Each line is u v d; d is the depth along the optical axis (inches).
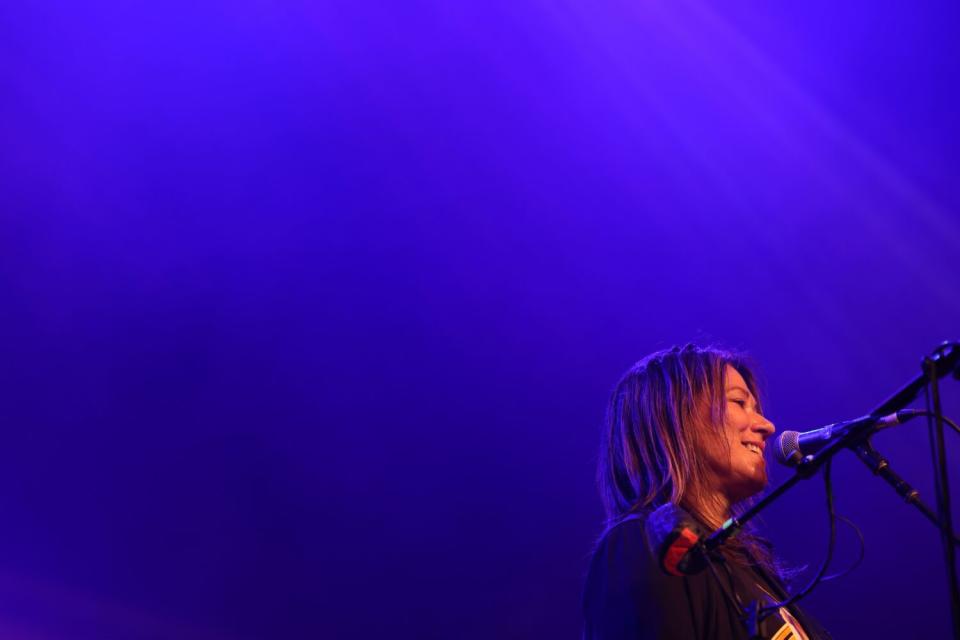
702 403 153.3
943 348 119.7
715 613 129.9
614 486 157.0
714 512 149.6
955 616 111.2
